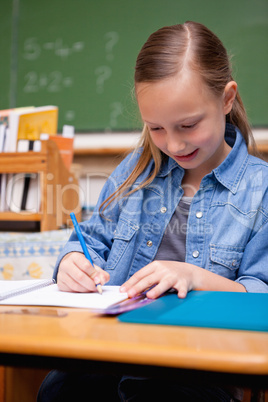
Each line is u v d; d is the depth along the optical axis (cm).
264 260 90
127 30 298
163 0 291
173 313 54
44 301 66
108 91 301
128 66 298
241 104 107
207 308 58
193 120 83
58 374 77
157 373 40
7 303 66
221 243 96
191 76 82
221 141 95
